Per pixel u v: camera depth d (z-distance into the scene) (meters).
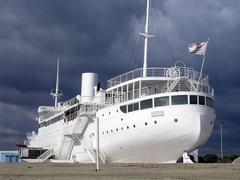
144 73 44.00
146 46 48.19
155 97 40.19
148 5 50.38
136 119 41.06
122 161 44.94
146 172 30.55
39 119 74.00
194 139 39.59
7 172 31.48
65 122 57.72
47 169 34.88
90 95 60.38
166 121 39.25
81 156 51.34
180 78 40.97
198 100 40.09
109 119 44.78
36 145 74.62
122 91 46.16
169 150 40.88
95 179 23.89
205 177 25.88
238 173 29.27
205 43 44.53
